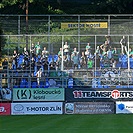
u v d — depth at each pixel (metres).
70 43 86.94
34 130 46.97
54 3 121.62
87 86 78.56
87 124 53.88
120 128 48.69
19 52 85.94
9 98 73.69
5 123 56.31
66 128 48.97
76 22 95.12
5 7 117.75
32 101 73.88
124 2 119.19
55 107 72.94
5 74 79.12
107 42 86.94
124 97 74.06
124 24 92.56
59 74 81.19
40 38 89.50
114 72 80.50
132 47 86.62
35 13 117.19
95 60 82.62
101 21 92.75
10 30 93.31
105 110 73.38
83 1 125.25
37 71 81.56
